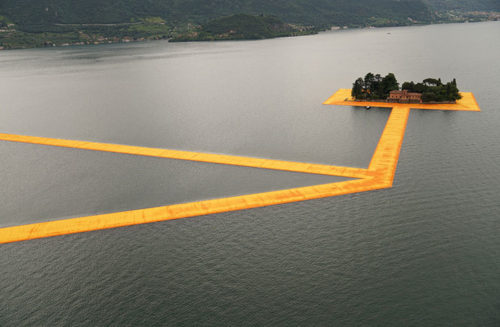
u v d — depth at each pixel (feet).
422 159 474.49
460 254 305.12
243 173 458.09
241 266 304.09
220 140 583.99
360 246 319.27
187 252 322.14
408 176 430.61
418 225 342.03
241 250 321.32
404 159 476.54
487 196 381.60
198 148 553.64
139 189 431.02
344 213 364.17
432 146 514.68
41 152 568.41
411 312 258.98
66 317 266.77
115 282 294.25
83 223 368.07
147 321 262.26
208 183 436.35
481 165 449.48
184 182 442.09
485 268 289.94
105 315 267.39
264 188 416.87
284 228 346.33
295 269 298.56
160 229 353.31
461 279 281.54
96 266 310.86
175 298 278.26
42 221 375.66
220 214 371.15
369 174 439.22
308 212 367.86
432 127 589.73
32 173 492.13
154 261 313.73
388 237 328.29
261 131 619.26
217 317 263.08
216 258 313.94
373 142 539.70
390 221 349.82
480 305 260.83
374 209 368.89
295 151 521.65
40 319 265.34
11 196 430.61
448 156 479.82
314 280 287.69
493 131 558.56
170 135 620.49
